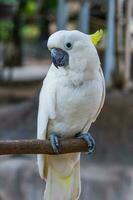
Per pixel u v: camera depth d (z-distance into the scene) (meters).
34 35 33.88
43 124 4.46
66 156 4.45
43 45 31.92
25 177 10.05
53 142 4.15
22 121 15.06
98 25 17.67
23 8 25.78
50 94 4.38
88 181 10.02
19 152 4.00
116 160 11.98
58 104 4.38
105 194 9.76
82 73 4.29
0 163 10.94
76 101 4.34
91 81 4.34
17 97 19.94
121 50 16.14
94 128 13.21
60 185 4.53
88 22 17.02
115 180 10.08
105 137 12.94
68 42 4.23
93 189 9.85
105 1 17.11
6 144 3.93
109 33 15.95
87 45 4.24
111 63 16.08
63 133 4.54
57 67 4.36
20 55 26.94
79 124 4.49
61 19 17.92
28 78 24.53
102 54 17.70
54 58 4.26
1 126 14.99
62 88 4.34
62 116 4.43
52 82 4.41
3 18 23.03
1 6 22.69
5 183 9.95
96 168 11.09
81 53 4.23
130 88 15.94
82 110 4.39
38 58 32.97
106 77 16.06
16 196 9.66
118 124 13.38
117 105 14.20
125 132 13.08
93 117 4.55
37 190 9.70
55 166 4.49
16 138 14.06
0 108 17.02
